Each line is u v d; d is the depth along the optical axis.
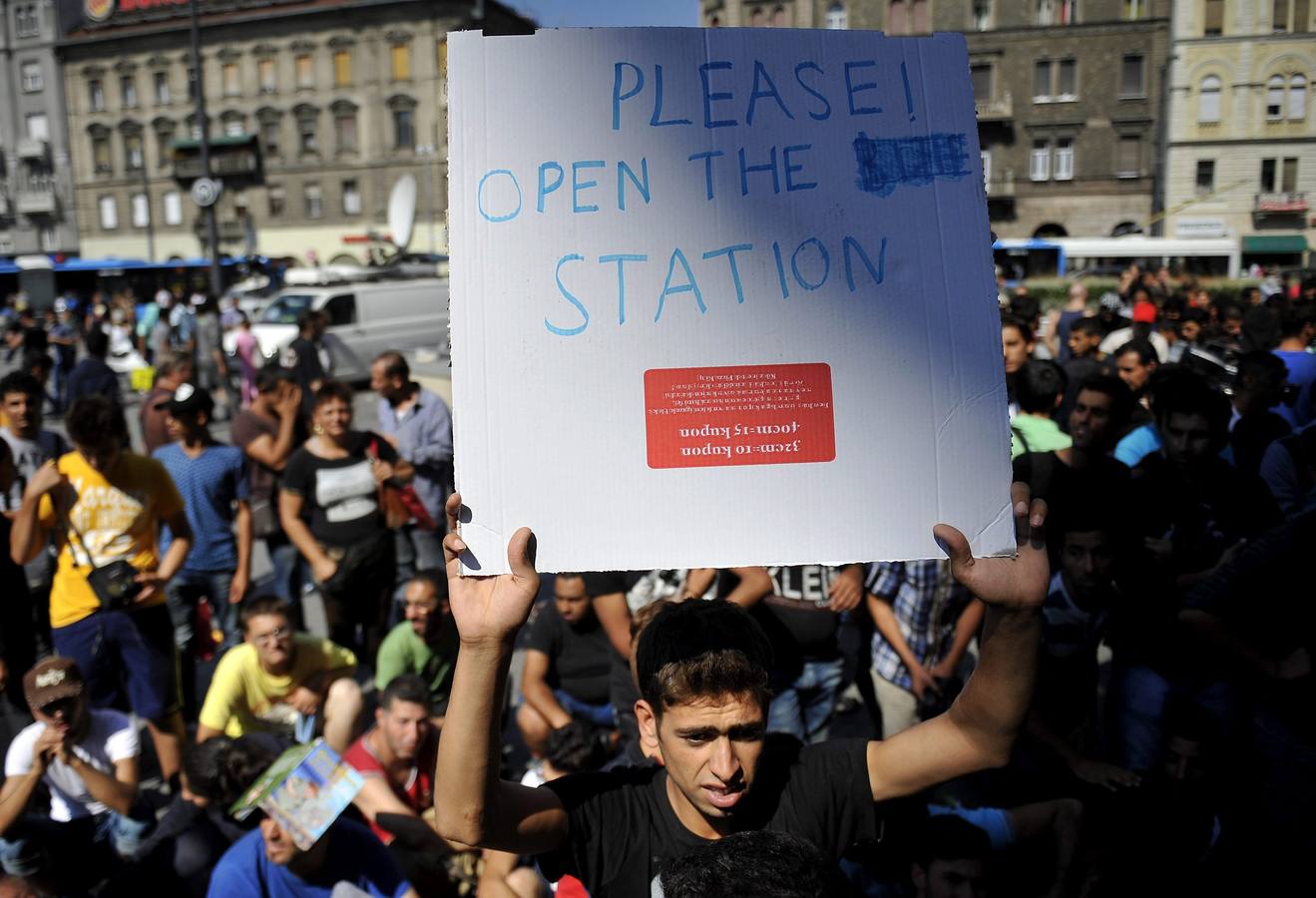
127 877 3.26
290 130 54.75
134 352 22.66
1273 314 8.12
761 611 3.79
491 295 1.46
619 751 3.78
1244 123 42.97
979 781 3.37
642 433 1.46
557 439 1.45
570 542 1.44
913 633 3.92
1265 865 3.09
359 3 51.84
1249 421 4.83
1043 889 2.70
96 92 59.19
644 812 1.74
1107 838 3.09
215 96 55.84
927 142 1.53
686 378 1.47
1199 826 3.10
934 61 1.55
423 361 9.63
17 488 5.39
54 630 4.52
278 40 54.16
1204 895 3.07
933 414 1.50
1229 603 3.13
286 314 19.45
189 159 56.59
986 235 1.52
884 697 4.00
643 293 1.47
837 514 1.47
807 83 1.53
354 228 54.44
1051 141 46.25
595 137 1.50
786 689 3.82
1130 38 44.81
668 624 1.69
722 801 1.61
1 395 5.44
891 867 2.56
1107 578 3.31
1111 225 46.19
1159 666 3.26
